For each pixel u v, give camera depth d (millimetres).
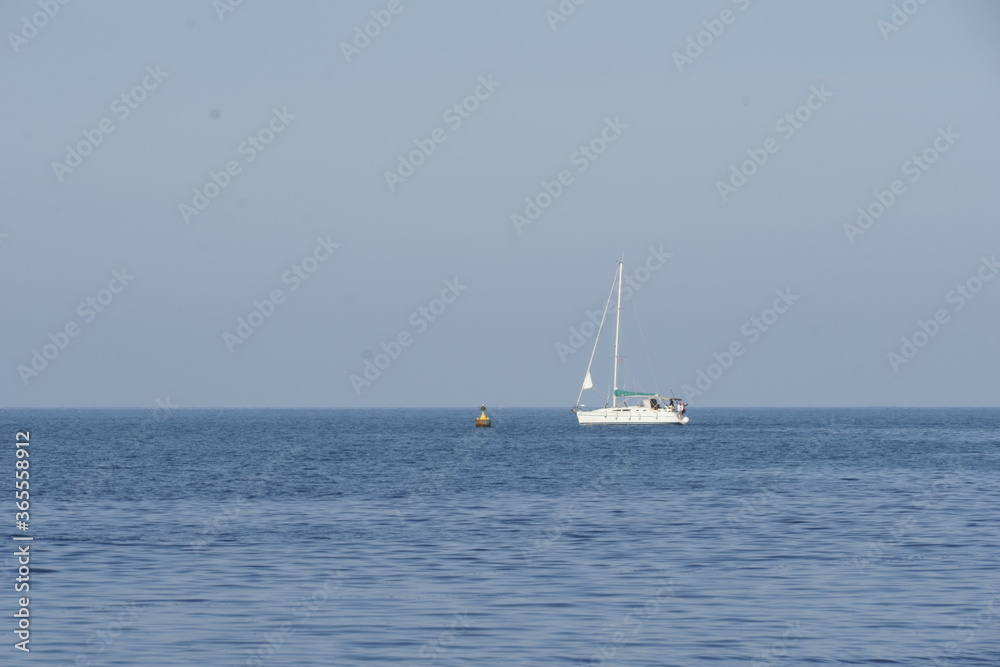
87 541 71500
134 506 94625
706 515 86562
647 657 41125
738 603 50812
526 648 42469
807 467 144375
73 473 135750
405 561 63188
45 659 41156
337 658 41094
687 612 48781
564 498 101188
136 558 64250
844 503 96062
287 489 112125
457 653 41719
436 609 49500
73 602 51062
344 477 128875
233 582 56375
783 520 83000
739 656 41312
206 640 43844
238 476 131000
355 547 68812
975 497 101688
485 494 105688
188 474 134125
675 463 153250
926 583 55812
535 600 51594
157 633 44969
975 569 59969
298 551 67125
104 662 40750
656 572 59125
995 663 40438
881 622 46844
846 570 59656
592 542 70938
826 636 44250
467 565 61688
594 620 47219
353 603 50906
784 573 58781
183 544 70188
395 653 41781
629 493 106250
